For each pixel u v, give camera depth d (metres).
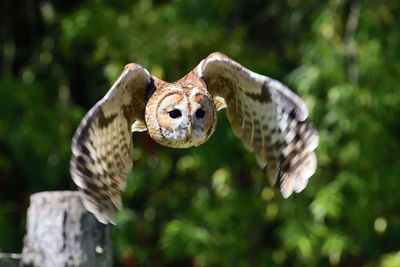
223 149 26.83
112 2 28.69
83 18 26.72
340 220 27.52
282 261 27.33
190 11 27.11
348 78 26.05
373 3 26.92
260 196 27.19
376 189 26.05
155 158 28.20
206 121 12.48
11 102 27.55
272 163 12.12
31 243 15.10
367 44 25.98
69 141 27.83
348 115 25.47
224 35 27.75
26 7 30.33
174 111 12.35
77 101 30.00
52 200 14.98
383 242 27.61
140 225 27.69
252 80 11.95
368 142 25.69
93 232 15.09
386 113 26.11
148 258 27.92
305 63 26.28
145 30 26.72
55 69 29.20
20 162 28.20
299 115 11.66
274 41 29.44
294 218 26.55
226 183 27.03
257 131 12.30
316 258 26.83
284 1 28.59
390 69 26.56
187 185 28.47
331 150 25.84
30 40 30.55
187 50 26.28
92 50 29.39
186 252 26.44
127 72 11.55
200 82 12.52
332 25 25.94
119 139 11.97
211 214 26.61
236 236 26.55
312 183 25.84
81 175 11.13
